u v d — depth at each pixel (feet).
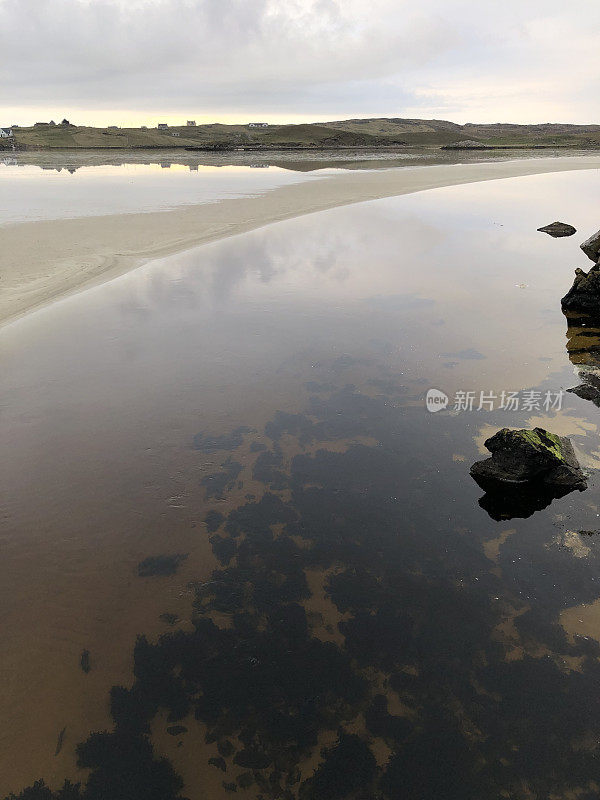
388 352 32.89
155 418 25.54
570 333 35.55
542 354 32.19
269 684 13.30
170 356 32.60
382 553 17.52
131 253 55.88
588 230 70.79
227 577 16.58
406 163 198.49
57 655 14.07
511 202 94.48
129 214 77.51
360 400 27.14
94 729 12.25
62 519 18.94
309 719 12.45
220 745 11.89
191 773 11.31
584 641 14.29
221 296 43.86
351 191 105.09
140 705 12.78
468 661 13.84
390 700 12.87
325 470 21.70
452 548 17.70
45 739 12.02
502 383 28.66
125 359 32.12
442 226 72.69
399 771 11.32
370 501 19.93
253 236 64.95
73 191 108.06
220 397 27.58
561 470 20.18
